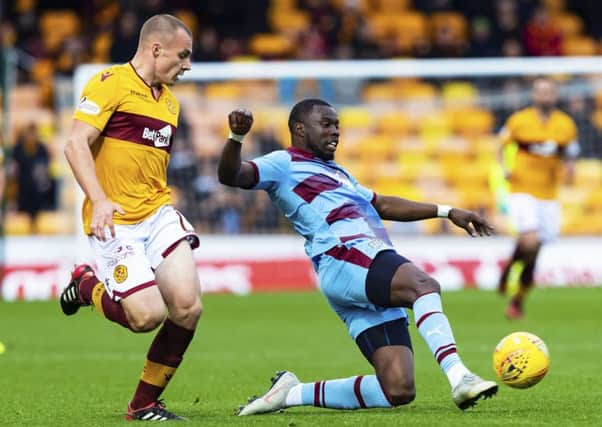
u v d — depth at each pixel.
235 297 73.00
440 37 90.75
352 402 26.69
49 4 101.50
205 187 82.62
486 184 88.56
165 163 26.77
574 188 86.88
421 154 89.12
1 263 74.88
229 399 31.16
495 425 24.45
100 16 96.50
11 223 82.88
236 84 86.00
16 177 82.44
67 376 37.00
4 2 99.62
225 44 92.19
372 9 102.06
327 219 26.91
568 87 87.44
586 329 52.06
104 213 24.11
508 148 58.53
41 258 75.31
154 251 26.16
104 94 25.62
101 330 54.59
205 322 57.56
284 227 80.94
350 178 28.11
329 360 41.28
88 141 25.30
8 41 94.81
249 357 42.41
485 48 91.06
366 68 79.19
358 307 26.59
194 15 101.06
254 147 85.12
